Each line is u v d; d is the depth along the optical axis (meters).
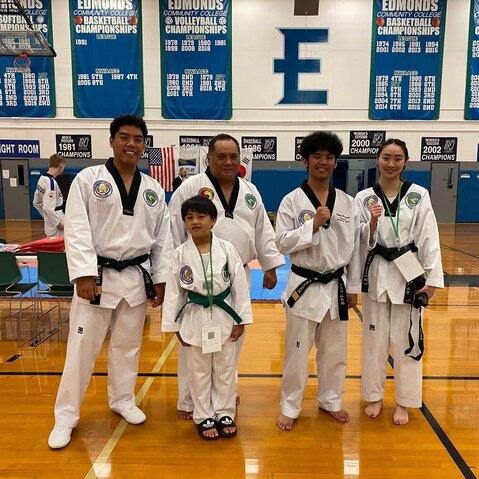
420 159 12.48
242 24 11.98
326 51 12.05
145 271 2.62
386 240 2.66
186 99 12.22
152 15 11.84
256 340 4.16
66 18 11.80
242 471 2.25
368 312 2.75
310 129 12.41
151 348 4.00
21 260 4.55
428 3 11.70
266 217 2.87
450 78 12.04
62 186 5.91
